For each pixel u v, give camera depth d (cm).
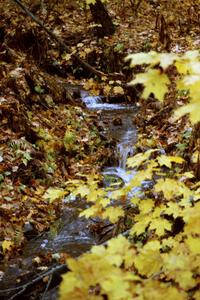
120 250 195
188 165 639
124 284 163
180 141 806
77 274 162
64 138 860
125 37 1345
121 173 812
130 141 909
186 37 1338
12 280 504
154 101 1044
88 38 1365
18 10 1417
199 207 230
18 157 729
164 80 182
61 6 1579
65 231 623
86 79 1222
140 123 983
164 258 200
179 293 171
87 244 588
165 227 280
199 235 233
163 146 829
